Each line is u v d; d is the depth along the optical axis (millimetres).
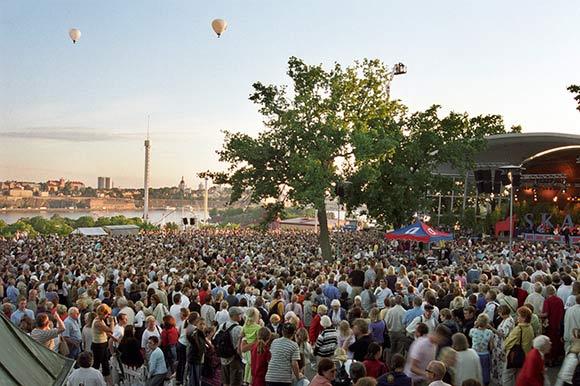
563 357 13227
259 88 40125
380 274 17312
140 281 17453
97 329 11703
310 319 13945
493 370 11898
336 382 9180
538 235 57219
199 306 13945
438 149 43281
